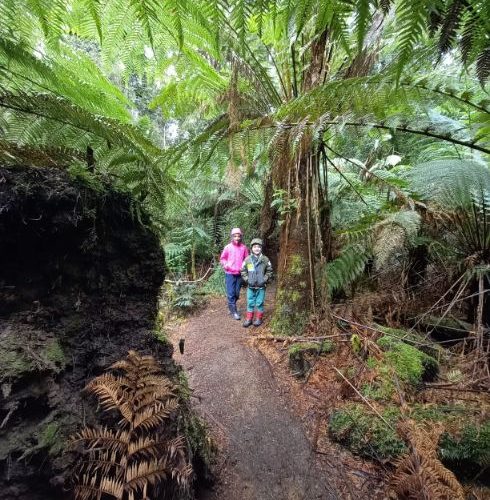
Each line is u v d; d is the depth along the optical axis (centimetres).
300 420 225
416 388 220
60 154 119
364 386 229
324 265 296
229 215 650
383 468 181
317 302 314
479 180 221
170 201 183
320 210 332
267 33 228
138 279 147
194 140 190
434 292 312
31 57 112
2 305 98
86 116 111
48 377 99
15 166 99
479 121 191
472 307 288
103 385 110
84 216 112
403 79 148
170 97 231
